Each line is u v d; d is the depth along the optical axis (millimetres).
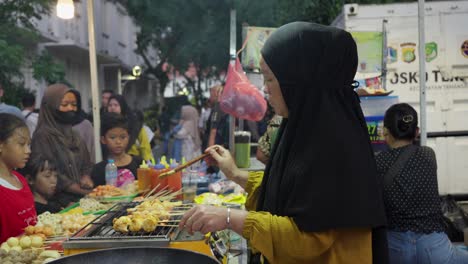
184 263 1328
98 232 1834
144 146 4891
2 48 5305
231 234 2279
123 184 3367
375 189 1289
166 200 2578
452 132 4891
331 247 1288
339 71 1344
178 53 9383
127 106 4676
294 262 1318
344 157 1249
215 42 7000
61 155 3654
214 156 2082
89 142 4398
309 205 1220
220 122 5742
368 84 4344
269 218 1274
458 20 4816
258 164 3707
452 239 3832
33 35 6211
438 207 2602
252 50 3607
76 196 3631
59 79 6363
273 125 3062
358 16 4902
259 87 4547
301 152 1308
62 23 11641
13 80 6805
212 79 14789
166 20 6836
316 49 1332
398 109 2732
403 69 4871
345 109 1344
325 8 7965
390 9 4863
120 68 14562
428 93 4895
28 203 2445
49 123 3697
